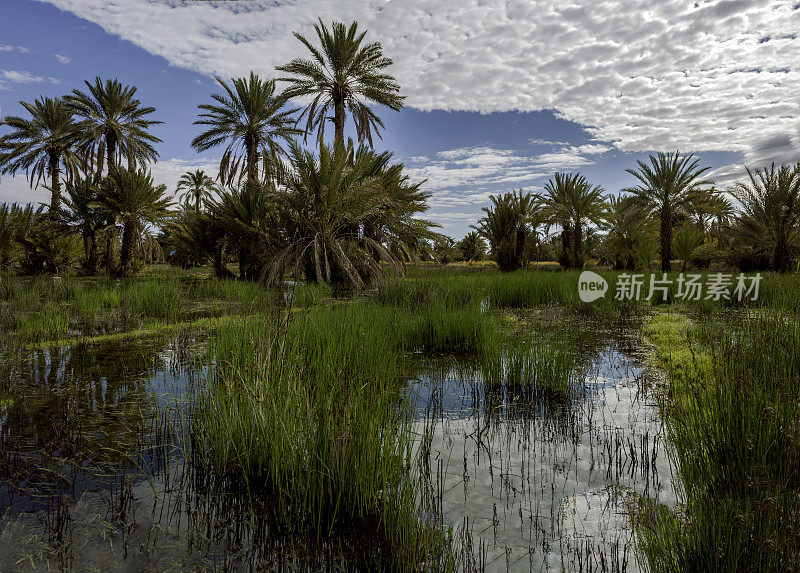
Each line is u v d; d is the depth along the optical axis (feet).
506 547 6.60
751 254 60.54
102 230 58.80
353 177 47.06
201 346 19.34
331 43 59.77
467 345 19.52
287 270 47.88
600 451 9.82
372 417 9.25
